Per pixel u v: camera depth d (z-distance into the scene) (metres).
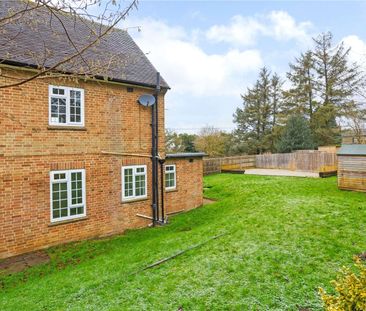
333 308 3.07
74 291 5.93
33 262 8.44
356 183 13.92
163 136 12.98
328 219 8.82
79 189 10.41
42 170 9.52
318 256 6.20
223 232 8.59
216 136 39.44
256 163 30.92
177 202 13.56
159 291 5.43
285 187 16.06
